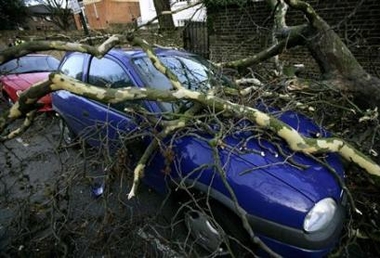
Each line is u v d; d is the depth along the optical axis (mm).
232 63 3832
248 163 2043
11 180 3783
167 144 2377
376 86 2893
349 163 2484
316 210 1841
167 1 8531
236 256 2174
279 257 1804
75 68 3730
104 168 2588
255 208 1919
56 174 3434
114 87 2988
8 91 5879
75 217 2857
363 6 4672
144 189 3256
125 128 2711
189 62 3314
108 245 2395
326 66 3207
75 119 3566
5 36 10078
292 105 2746
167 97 2326
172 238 2471
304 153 2172
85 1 22828
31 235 2629
